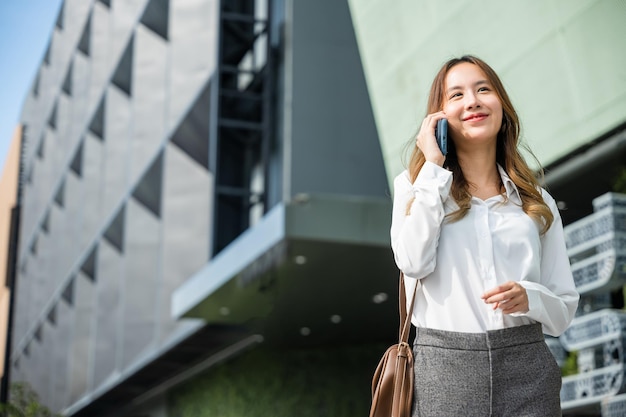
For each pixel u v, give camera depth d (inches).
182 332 868.0
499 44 427.8
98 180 1267.2
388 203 551.8
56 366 1385.3
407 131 492.1
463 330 88.7
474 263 89.5
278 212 546.6
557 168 406.6
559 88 390.3
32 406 1307.8
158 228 986.1
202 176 877.2
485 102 92.7
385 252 568.7
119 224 1113.4
